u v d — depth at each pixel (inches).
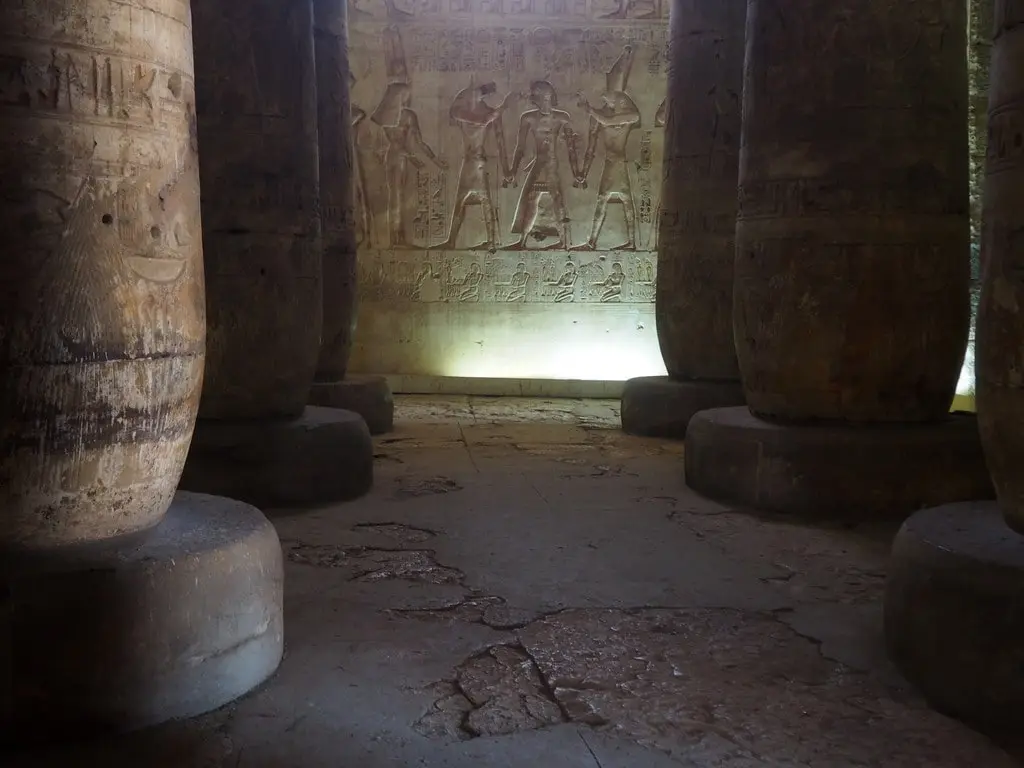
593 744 121.9
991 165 139.6
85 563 120.5
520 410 460.1
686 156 374.0
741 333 264.2
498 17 535.5
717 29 366.6
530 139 539.2
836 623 166.4
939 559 136.3
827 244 239.0
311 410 282.5
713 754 119.9
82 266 115.0
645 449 348.2
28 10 111.1
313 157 260.8
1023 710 123.6
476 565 199.3
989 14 381.4
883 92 235.1
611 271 541.0
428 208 541.3
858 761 118.3
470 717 128.7
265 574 138.9
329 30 379.9
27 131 111.3
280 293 250.5
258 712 129.0
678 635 159.9
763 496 248.2
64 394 115.2
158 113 123.3
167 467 130.4
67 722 118.0
